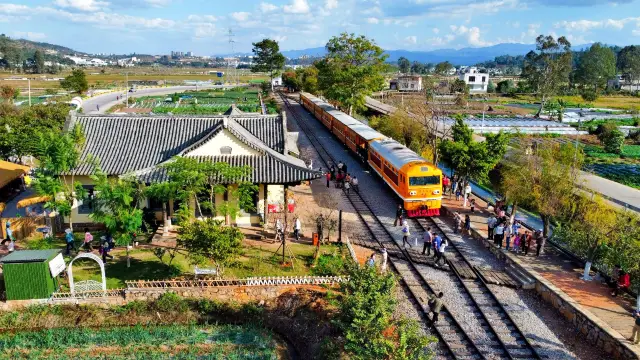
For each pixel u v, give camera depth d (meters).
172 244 29.44
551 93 102.81
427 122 52.94
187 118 34.84
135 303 23.48
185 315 23.23
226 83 166.12
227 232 24.22
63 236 31.17
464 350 20.41
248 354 20.36
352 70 73.31
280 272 25.86
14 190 40.97
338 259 27.47
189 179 27.45
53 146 29.25
